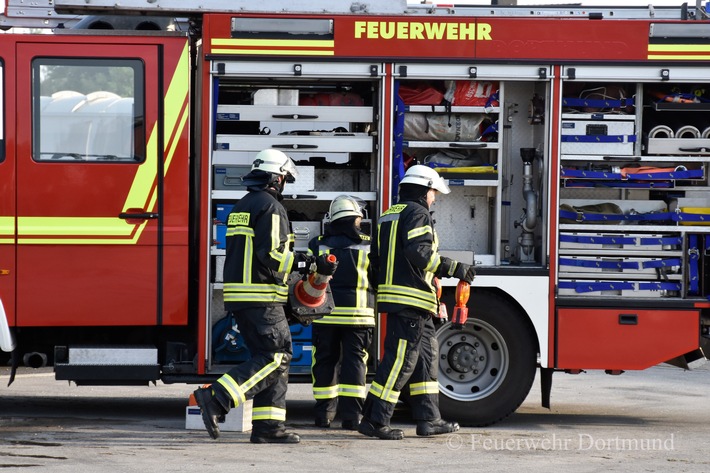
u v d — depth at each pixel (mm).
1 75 11719
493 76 12234
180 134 11914
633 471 9688
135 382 12172
